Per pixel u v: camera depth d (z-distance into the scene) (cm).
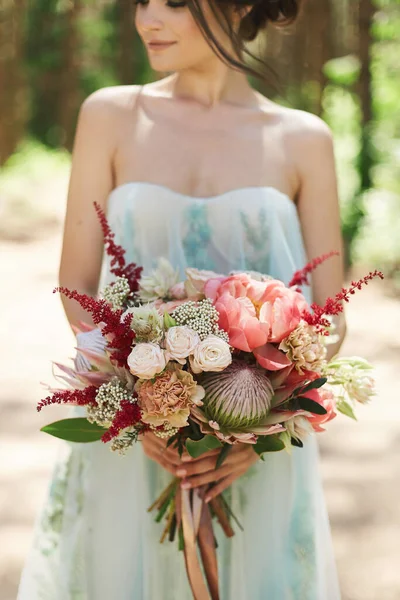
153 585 260
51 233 1286
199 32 252
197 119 266
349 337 779
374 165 1166
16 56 1877
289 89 1762
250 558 261
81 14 2117
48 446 550
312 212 270
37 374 687
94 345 224
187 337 215
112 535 260
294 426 225
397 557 423
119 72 2117
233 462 240
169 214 257
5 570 402
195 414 219
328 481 507
